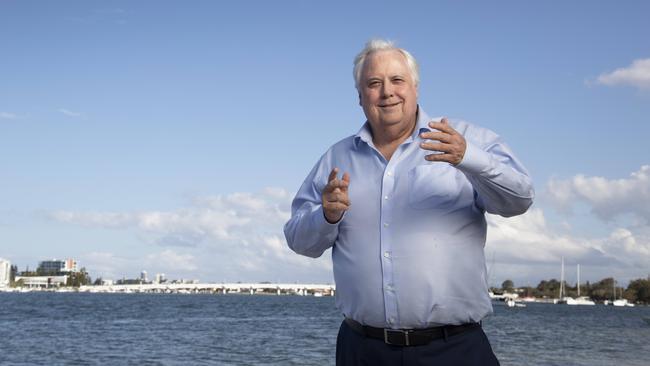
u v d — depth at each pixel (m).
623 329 50.78
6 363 20.50
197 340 31.17
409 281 2.89
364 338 3.07
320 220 3.04
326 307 108.88
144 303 117.62
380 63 2.96
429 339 2.92
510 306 149.50
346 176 2.87
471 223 2.95
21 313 64.75
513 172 2.69
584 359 22.50
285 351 25.34
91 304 103.81
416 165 2.99
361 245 3.04
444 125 2.54
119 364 20.33
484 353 2.96
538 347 28.45
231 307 101.06
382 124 3.01
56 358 22.14
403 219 2.95
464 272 2.90
